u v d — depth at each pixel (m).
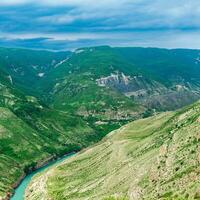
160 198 174.38
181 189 169.50
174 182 180.38
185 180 175.88
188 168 185.12
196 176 172.25
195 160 187.62
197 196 154.25
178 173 187.88
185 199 156.62
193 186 162.25
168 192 176.25
